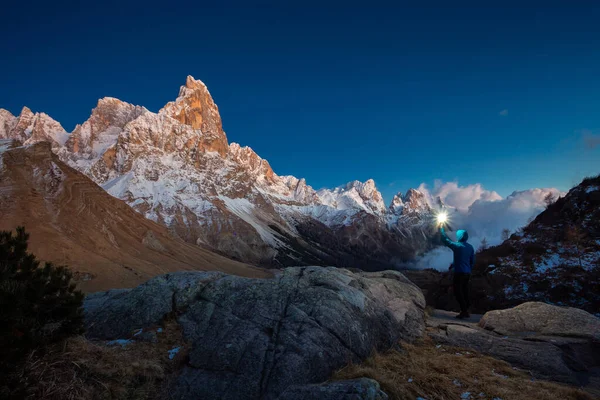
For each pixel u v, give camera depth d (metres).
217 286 8.28
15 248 5.87
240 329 6.66
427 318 10.06
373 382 4.86
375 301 8.68
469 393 5.89
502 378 6.38
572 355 7.38
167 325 7.38
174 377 5.83
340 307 7.18
